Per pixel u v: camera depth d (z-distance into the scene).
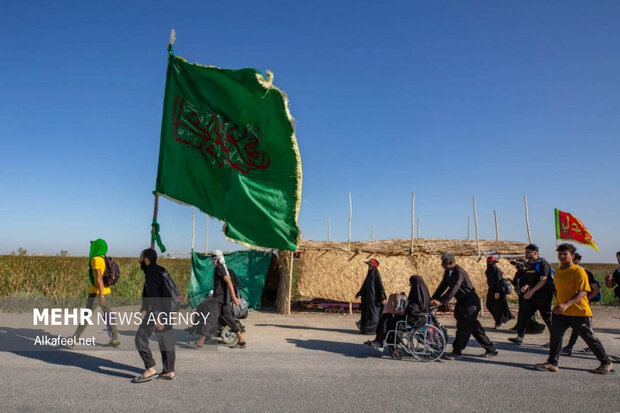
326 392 5.95
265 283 16.00
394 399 5.72
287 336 9.98
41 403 5.27
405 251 14.54
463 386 6.36
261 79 9.98
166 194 10.04
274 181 10.52
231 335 8.83
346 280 14.25
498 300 11.69
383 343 8.06
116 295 15.20
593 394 6.08
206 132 10.41
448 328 11.63
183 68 10.48
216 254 8.56
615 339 10.19
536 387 6.38
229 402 5.45
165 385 6.08
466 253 14.38
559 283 7.39
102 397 5.53
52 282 15.41
